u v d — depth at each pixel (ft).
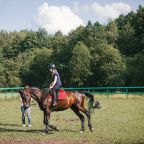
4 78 315.78
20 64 345.51
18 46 415.64
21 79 332.39
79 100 53.47
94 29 349.82
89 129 55.47
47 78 324.39
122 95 150.30
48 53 352.49
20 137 48.80
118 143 43.37
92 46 320.70
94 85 288.71
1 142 45.27
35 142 45.03
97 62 287.48
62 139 46.88
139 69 249.14
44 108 51.83
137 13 357.20
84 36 346.13
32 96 52.31
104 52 283.79
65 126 59.31
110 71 275.18
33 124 62.64
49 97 51.88
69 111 88.17
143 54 272.51
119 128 56.08
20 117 75.10
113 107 98.02
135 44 321.93
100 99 134.72
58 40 418.72
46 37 440.86
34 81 341.82
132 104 108.99
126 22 407.44
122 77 255.09
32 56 360.48
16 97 155.02
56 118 71.87
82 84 289.53
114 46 333.01
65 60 337.52
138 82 243.60
